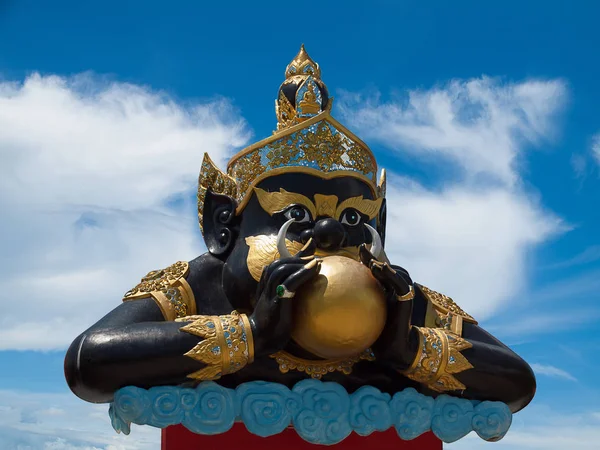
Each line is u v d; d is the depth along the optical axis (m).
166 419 9.80
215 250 11.47
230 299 11.02
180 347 9.83
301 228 10.84
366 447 10.53
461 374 10.59
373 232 10.26
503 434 10.91
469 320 11.85
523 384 11.02
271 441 10.28
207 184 11.93
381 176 12.65
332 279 9.73
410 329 10.36
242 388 10.05
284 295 9.61
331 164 11.18
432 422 10.59
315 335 9.74
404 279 10.07
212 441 10.18
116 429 10.36
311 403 10.13
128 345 9.84
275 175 11.13
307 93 11.77
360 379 10.55
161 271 11.47
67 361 10.20
